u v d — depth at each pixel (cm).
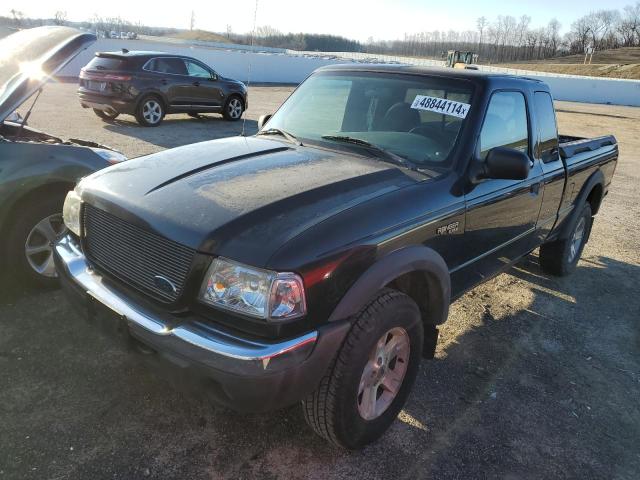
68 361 313
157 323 221
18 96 331
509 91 357
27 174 360
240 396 205
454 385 333
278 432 273
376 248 238
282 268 206
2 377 294
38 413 269
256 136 363
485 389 332
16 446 246
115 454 248
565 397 333
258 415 283
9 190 355
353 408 243
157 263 229
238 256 209
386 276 239
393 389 275
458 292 325
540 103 404
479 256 336
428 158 311
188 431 267
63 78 2212
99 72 1162
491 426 296
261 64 3050
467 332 405
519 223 380
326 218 231
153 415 276
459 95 329
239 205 231
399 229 252
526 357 377
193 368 209
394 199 261
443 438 283
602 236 695
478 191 315
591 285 527
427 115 329
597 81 3656
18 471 233
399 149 320
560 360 378
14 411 269
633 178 1098
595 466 275
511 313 447
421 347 281
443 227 284
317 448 265
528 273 542
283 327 208
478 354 375
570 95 3725
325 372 227
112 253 252
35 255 385
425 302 291
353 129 347
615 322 448
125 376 304
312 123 360
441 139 318
